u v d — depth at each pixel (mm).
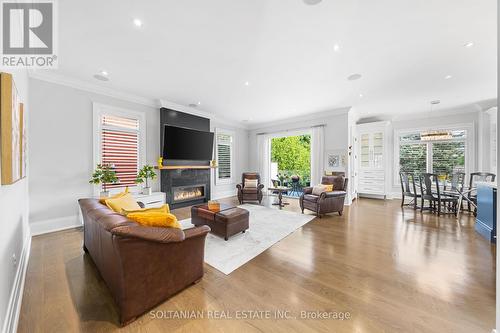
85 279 2006
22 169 1896
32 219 3234
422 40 2471
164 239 1567
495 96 4555
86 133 3814
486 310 1561
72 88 3652
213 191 6500
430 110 5770
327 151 5926
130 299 1458
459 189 4332
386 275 2057
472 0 1856
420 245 2787
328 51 2725
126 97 4355
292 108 5520
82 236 3184
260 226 3637
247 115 6254
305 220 4020
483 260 2344
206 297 1745
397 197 6484
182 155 5297
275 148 10164
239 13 2031
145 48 2650
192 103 5078
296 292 1807
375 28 2260
